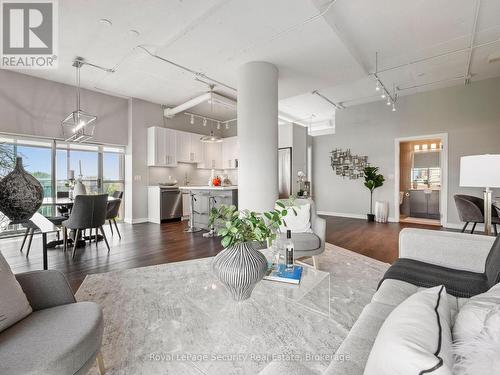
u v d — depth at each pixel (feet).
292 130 20.25
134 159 19.60
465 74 15.35
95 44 11.63
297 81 14.11
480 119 16.26
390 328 2.11
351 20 10.00
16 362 2.86
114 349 4.91
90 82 16.20
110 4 9.08
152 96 19.10
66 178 16.87
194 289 7.57
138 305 6.63
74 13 9.55
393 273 5.02
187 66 12.66
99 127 18.13
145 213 20.29
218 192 15.78
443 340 1.93
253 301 5.52
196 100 17.99
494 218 11.91
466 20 10.09
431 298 2.66
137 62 13.28
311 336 5.28
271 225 5.74
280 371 2.47
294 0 8.17
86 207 10.68
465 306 2.70
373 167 20.17
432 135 17.93
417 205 22.53
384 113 20.17
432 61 13.67
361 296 7.04
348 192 22.29
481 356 1.79
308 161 24.76
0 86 13.99
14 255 11.01
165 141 20.71
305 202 9.71
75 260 10.38
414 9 9.41
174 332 5.45
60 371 2.96
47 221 7.63
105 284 7.98
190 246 12.58
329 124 28.40
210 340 5.17
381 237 14.32
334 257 10.55
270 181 11.86
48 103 15.70
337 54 11.33
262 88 11.85
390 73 15.30
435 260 5.64
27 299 3.96
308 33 9.84
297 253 8.14
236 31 9.75
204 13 8.90
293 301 5.60
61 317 3.76
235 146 24.35
